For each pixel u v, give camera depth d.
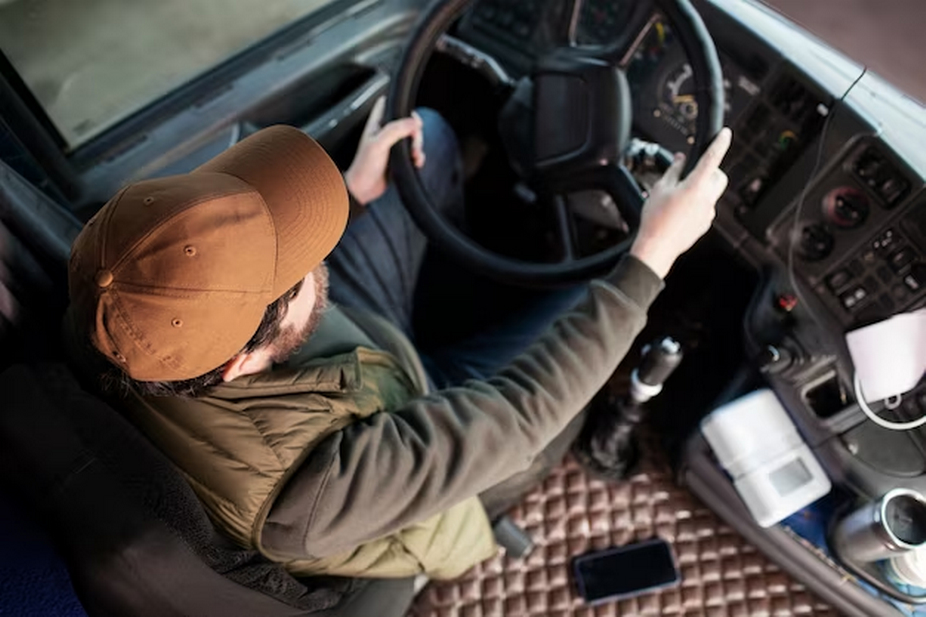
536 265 1.02
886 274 1.00
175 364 0.65
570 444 1.38
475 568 1.34
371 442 0.80
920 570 1.06
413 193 1.07
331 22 1.38
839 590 1.22
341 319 1.03
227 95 1.30
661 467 1.41
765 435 1.19
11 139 1.14
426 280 1.47
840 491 1.21
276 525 0.76
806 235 1.05
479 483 0.85
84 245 0.64
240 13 1.34
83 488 0.68
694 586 1.32
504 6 1.28
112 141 1.22
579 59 1.06
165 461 0.71
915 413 1.05
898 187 0.93
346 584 0.95
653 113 1.17
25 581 0.62
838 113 0.94
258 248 0.66
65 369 0.79
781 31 0.98
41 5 1.18
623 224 1.15
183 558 0.67
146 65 1.26
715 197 0.92
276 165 0.70
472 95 1.40
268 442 0.76
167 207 0.63
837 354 1.08
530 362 0.89
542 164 1.08
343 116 1.37
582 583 1.32
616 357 0.90
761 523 1.19
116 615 0.69
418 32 1.04
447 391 0.88
